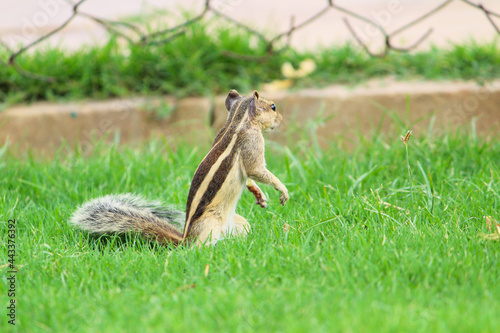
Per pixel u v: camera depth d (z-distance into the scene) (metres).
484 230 7.64
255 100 8.09
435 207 8.48
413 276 6.48
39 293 6.46
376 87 13.77
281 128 12.98
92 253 7.79
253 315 5.68
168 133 13.80
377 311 5.62
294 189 9.83
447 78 14.17
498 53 14.84
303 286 6.33
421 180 9.92
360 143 11.88
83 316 5.92
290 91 13.87
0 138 13.27
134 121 13.70
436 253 6.82
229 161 7.91
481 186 9.12
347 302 5.88
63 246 8.04
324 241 7.62
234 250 7.43
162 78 14.68
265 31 15.99
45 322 5.91
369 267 6.61
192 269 6.92
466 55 14.69
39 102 14.30
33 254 7.70
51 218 9.00
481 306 5.75
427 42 16.94
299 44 17.36
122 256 7.58
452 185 9.38
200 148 12.30
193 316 5.70
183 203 9.55
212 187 7.87
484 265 6.64
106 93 14.35
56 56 14.85
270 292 6.12
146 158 11.37
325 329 5.35
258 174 8.05
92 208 8.62
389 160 10.60
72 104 14.01
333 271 6.61
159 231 8.34
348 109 13.27
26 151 13.34
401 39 16.30
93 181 10.66
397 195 9.20
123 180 10.60
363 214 8.42
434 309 5.77
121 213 8.53
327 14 20.11
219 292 6.15
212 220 7.88
